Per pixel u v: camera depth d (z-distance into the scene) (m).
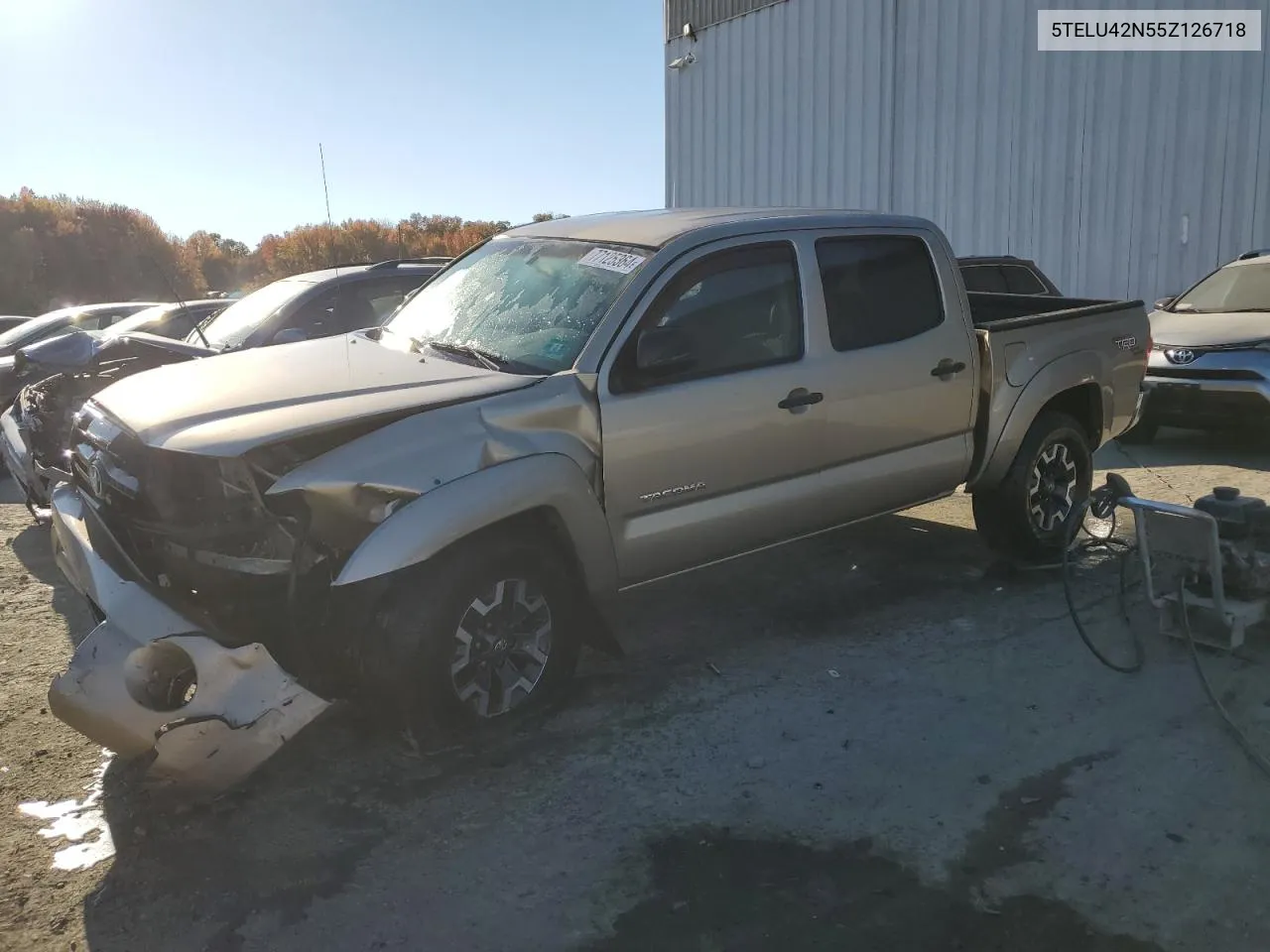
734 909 2.92
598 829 3.32
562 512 3.80
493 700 3.86
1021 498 5.47
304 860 3.20
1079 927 2.80
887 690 4.25
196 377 4.12
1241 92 11.53
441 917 2.92
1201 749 3.71
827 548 6.14
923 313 5.04
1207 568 4.21
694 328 4.25
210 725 3.22
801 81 16.67
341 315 7.92
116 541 3.64
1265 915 2.82
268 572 3.41
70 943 2.85
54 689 3.27
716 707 4.14
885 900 2.94
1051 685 4.25
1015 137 13.59
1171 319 9.23
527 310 4.38
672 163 20.16
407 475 3.46
